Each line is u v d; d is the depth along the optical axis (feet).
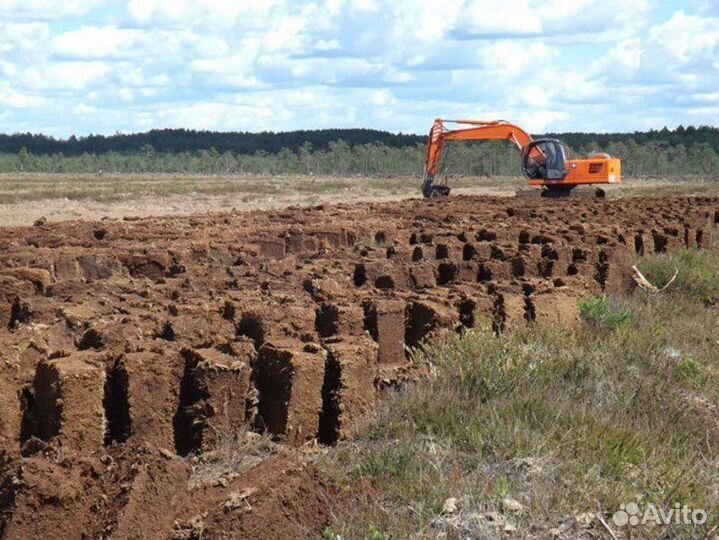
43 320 30.66
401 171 372.17
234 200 146.82
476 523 19.98
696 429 27.66
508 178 293.64
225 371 24.40
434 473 21.95
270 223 67.67
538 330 34.24
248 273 39.40
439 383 27.50
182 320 28.19
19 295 34.68
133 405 23.56
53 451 19.81
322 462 23.13
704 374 33.50
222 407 24.39
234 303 30.50
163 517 18.42
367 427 25.27
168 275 43.57
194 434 24.26
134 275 43.37
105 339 26.25
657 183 263.70
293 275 38.91
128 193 152.35
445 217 72.43
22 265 40.73
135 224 63.52
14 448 22.56
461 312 34.94
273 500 19.40
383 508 20.44
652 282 50.96
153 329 28.04
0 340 25.43
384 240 58.34
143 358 23.91
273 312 29.60
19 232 56.44
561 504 20.92
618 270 47.67
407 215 77.20
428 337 31.76
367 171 379.96
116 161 442.09
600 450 24.11
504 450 23.47
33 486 17.99
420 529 19.65
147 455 19.21
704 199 111.86
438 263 44.60
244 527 18.94
